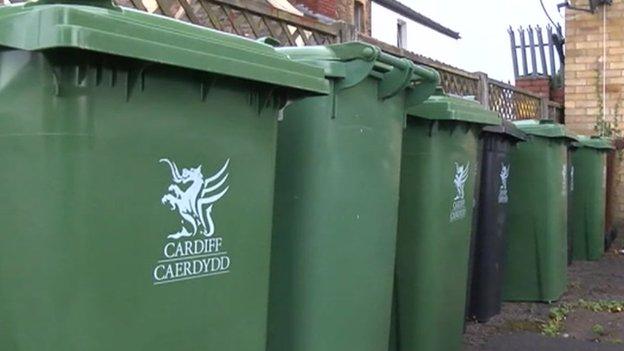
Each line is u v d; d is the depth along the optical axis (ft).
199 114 8.32
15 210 7.33
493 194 20.44
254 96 9.04
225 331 8.77
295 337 11.06
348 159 11.13
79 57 7.06
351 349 11.37
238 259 8.92
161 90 7.87
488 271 20.70
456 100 15.03
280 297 11.10
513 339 19.35
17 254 7.33
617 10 38.83
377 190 11.66
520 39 43.52
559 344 19.03
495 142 20.27
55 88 7.07
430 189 14.75
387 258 12.01
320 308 11.04
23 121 7.25
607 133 39.01
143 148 7.72
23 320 7.33
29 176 7.23
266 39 11.53
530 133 22.66
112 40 7.03
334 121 10.96
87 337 7.29
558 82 43.04
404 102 12.40
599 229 31.58
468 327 20.33
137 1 15.03
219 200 8.64
